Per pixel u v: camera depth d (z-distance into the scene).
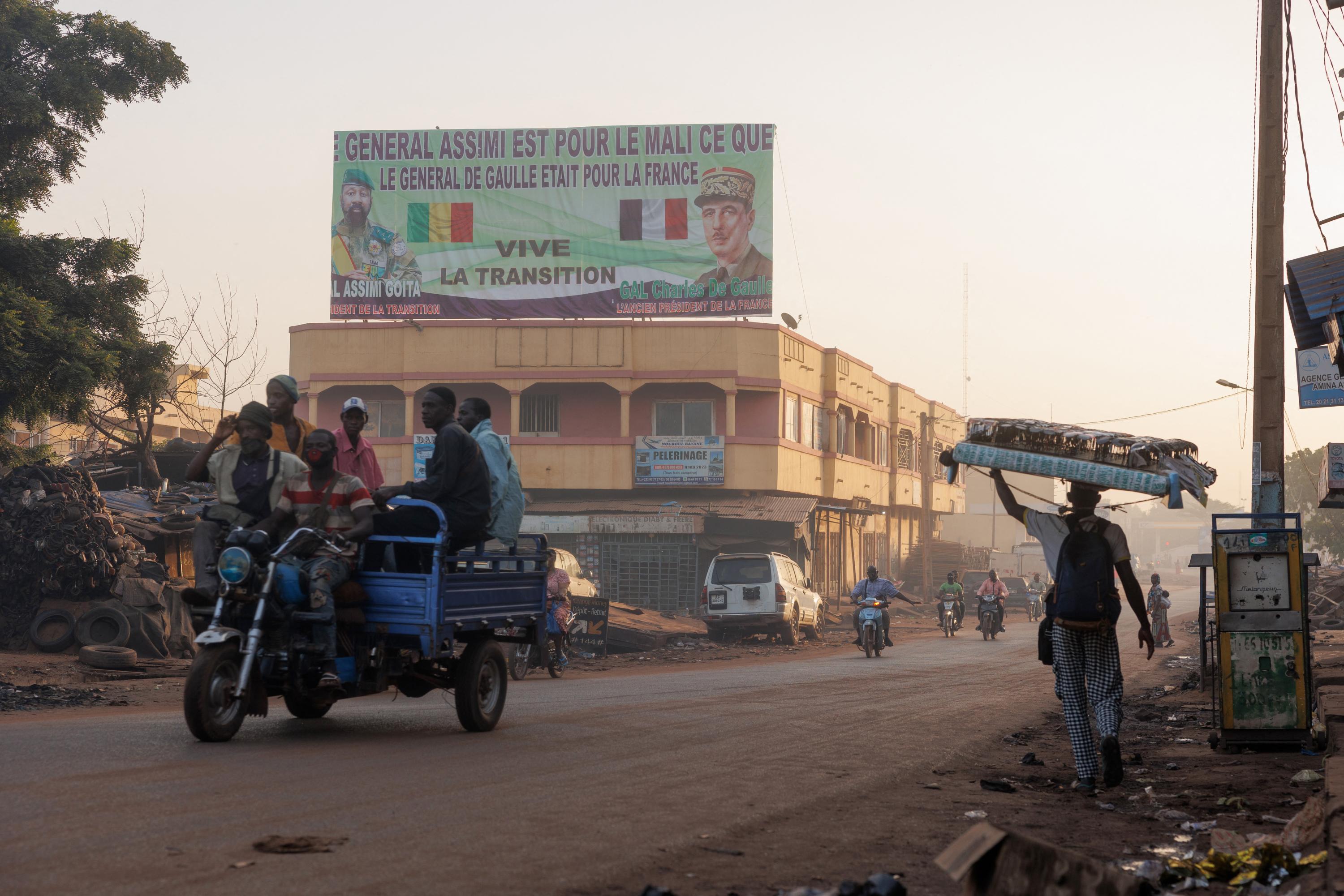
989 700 12.62
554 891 3.87
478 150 42.34
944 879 4.39
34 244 25.20
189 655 17.25
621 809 5.36
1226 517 8.65
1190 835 5.44
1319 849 4.57
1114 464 6.75
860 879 4.32
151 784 5.46
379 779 5.89
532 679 16.28
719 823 5.18
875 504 52.94
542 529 38.91
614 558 39.06
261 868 3.96
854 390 49.41
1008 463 6.98
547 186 42.12
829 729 9.23
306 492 7.91
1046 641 7.13
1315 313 9.65
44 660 15.27
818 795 6.12
